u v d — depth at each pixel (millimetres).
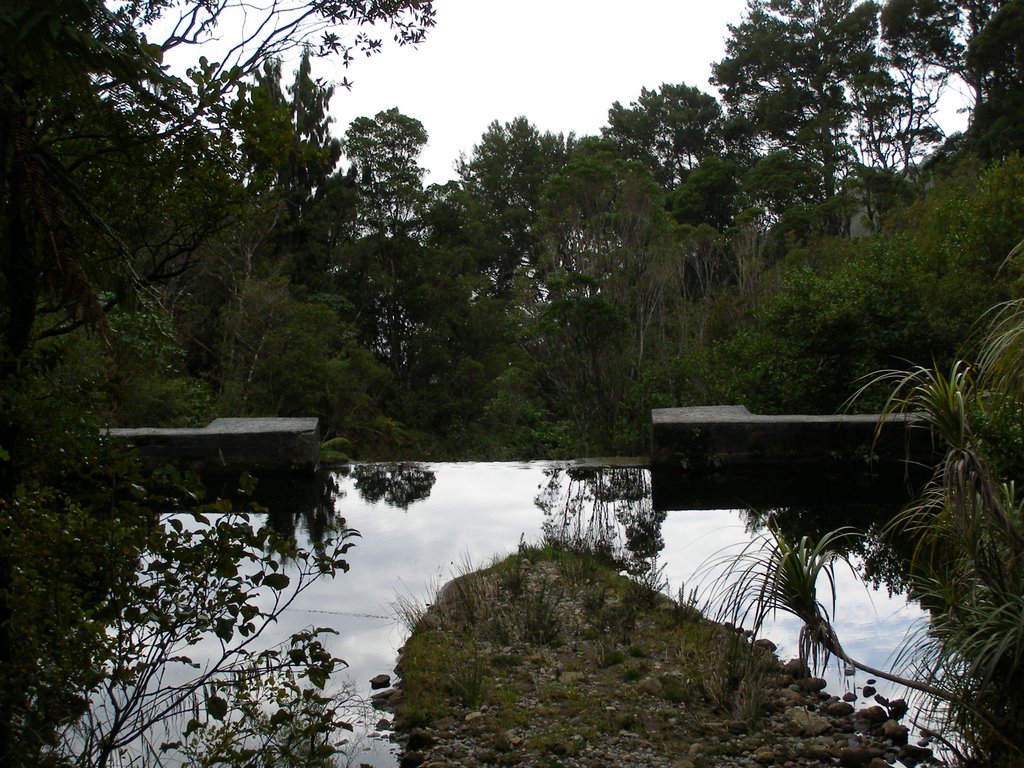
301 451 10086
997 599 3447
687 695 4324
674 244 23922
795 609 3803
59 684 2643
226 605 2816
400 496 9234
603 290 21766
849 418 9938
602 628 5242
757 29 43906
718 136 46094
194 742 3287
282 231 28406
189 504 3137
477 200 44312
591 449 18141
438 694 4391
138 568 2914
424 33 3875
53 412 2912
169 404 12977
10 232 3027
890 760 3732
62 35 2676
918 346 12789
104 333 2957
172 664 4613
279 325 22203
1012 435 4801
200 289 23234
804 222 32000
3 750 2602
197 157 3330
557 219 24953
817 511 8039
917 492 8562
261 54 3695
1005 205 12734
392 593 5930
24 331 3076
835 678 4555
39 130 3209
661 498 8852
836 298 13289
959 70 36531
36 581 2604
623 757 3773
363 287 31984
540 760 3744
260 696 4203
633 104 47875
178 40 3582
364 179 33031
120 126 3266
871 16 41125
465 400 31719
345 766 3730
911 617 5312
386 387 30109
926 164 35000
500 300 34781
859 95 38312
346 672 4688
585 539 7375
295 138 3434
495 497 9141
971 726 3613
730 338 21219
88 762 2863
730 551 6883
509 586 5922
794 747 3846
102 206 3422
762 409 13516
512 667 4727
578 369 18562
